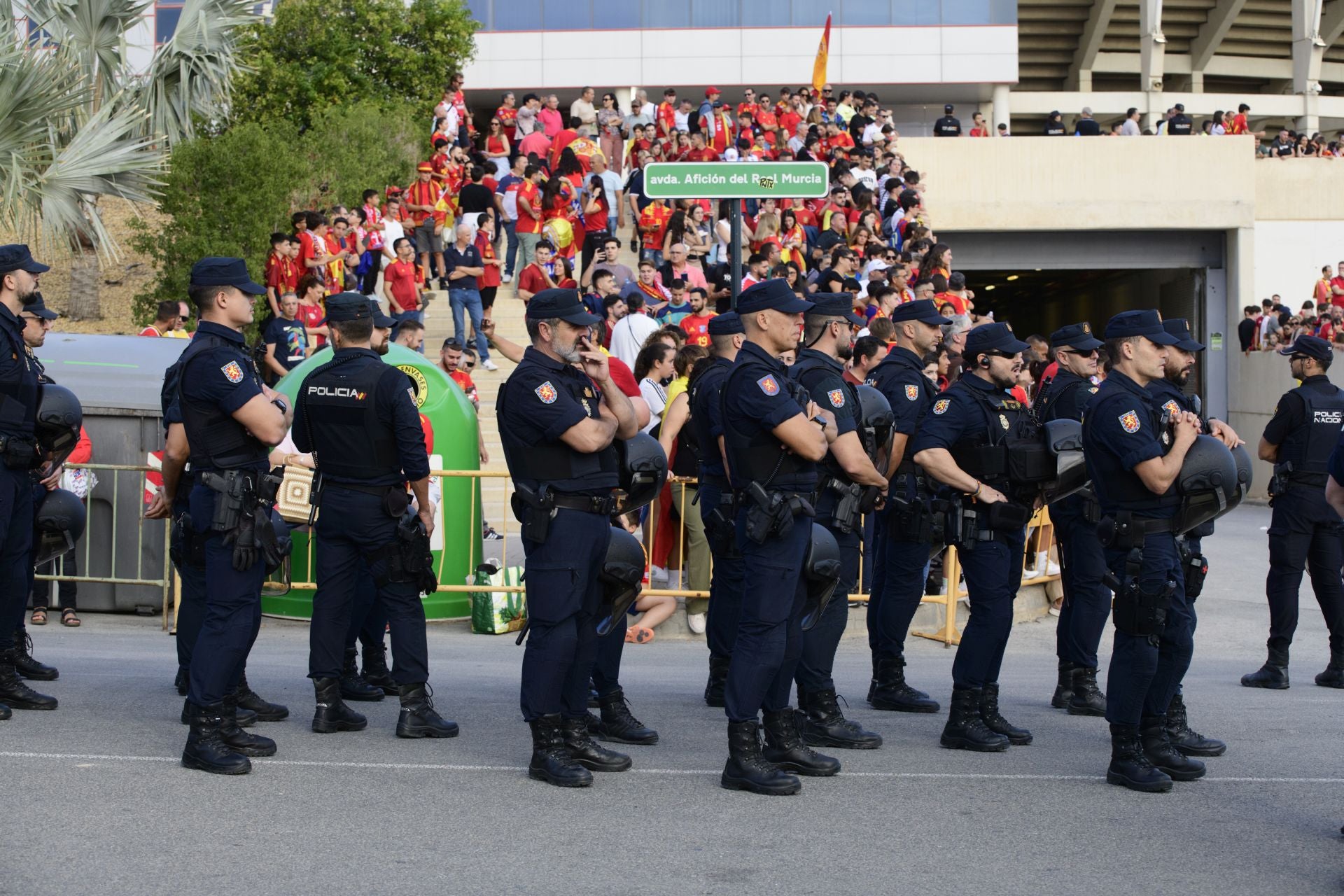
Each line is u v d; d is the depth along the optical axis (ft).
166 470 21.09
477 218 53.88
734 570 23.08
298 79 79.20
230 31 59.93
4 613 21.44
